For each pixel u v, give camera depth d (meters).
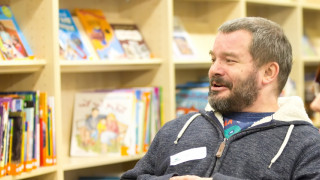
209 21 3.45
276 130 1.67
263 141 1.65
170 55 2.90
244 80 1.71
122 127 2.72
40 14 2.44
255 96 1.73
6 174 2.18
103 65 2.70
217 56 1.75
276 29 1.76
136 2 3.04
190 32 3.32
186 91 3.14
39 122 2.36
